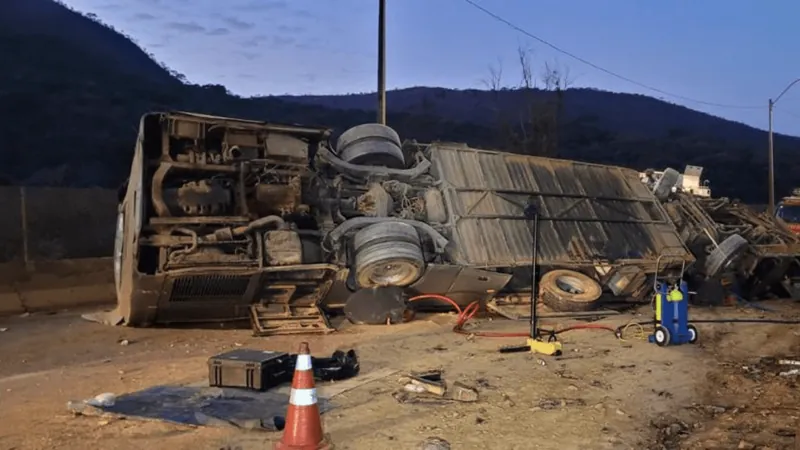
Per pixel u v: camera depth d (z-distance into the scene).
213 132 11.36
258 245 11.07
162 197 10.83
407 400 6.68
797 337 11.88
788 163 71.12
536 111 47.34
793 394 7.40
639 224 17.91
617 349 10.03
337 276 11.97
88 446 5.22
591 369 8.46
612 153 65.19
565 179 17.14
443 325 12.32
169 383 7.28
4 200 14.31
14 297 13.19
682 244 18.34
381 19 20.55
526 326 12.38
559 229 15.95
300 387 4.94
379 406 6.44
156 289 10.58
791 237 21.31
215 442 5.33
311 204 12.27
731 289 19.31
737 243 18.27
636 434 5.80
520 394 7.06
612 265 16.12
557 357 9.21
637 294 16.88
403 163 14.86
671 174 19.50
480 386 7.38
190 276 10.58
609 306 16.25
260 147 11.69
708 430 6.03
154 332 10.90
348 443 5.38
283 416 5.91
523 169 16.44
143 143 10.87
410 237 12.31
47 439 5.39
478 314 14.06
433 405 6.54
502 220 15.01
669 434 5.87
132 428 5.67
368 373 7.91
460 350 9.66
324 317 11.66
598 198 17.42
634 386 7.61
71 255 15.12
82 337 10.38
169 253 10.64
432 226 13.82
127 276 10.88
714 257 18.27
